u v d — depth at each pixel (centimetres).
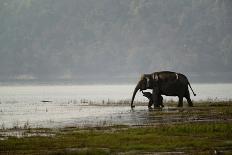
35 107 12450
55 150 5756
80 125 7969
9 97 19312
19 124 8388
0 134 7025
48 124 8288
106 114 9700
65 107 12162
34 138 6488
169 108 10444
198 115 8912
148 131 6875
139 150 5650
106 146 5875
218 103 11394
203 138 6278
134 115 9288
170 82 10738
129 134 6650
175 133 6681
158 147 5759
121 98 17925
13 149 5825
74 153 5497
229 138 6259
